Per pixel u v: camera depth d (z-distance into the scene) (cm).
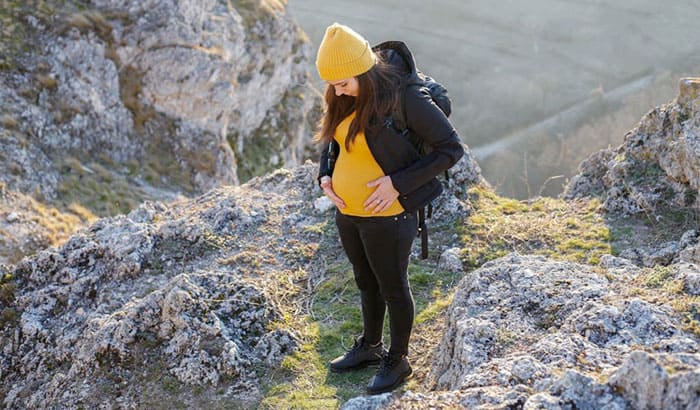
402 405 316
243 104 2969
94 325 498
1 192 1892
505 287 426
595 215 603
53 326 545
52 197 2048
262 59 3019
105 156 2367
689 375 264
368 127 328
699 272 383
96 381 459
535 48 6800
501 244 578
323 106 349
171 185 2492
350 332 482
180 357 453
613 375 287
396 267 363
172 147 2561
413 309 384
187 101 2562
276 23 3103
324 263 573
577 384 289
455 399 313
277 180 716
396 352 395
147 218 672
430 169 332
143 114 2509
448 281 537
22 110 2186
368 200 337
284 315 497
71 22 2350
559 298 401
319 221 630
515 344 373
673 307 355
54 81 2288
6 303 572
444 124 329
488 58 6831
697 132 554
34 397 485
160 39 2492
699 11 6662
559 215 620
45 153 2173
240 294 489
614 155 645
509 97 6041
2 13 2284
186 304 465
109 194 2211
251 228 626
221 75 2600
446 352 414
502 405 297
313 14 7550
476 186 675
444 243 589
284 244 601
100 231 618
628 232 562
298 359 452
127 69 2469
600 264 494
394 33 7350
